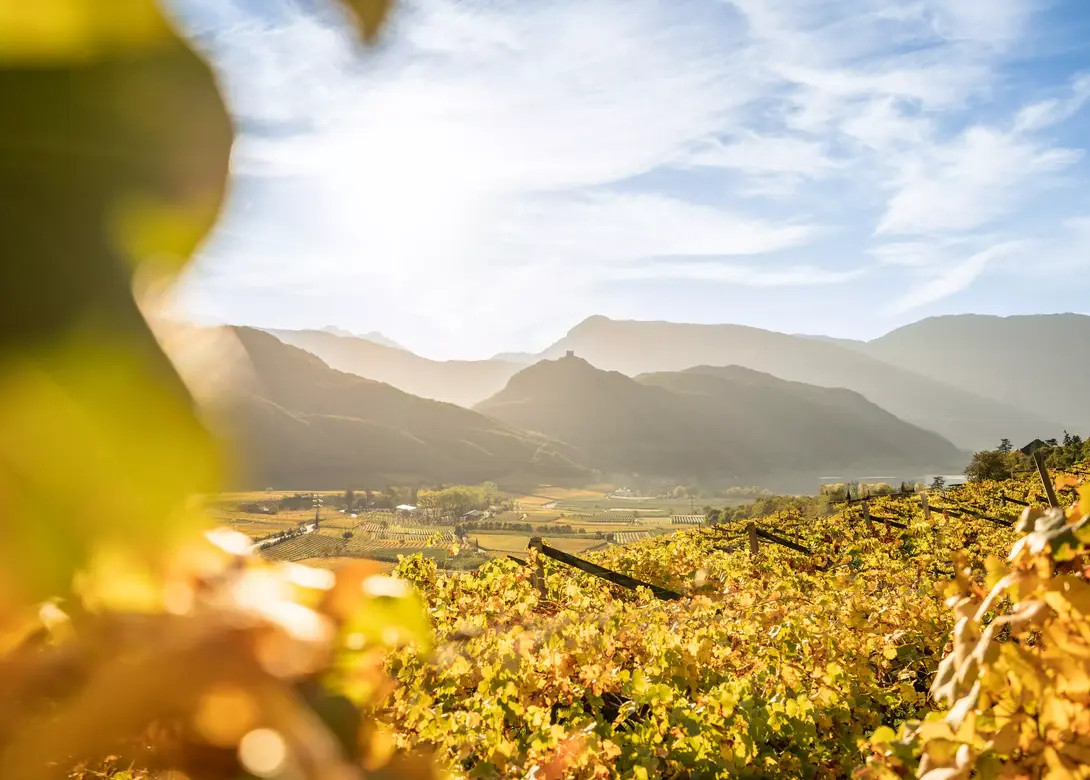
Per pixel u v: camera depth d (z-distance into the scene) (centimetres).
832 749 458
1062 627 162
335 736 45
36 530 22
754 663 575
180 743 33
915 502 2430
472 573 805
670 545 1207
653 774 384
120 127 23
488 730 367
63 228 22
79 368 22
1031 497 2227
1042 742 155
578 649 509
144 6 23
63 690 31
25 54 22
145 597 31
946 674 186
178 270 23
